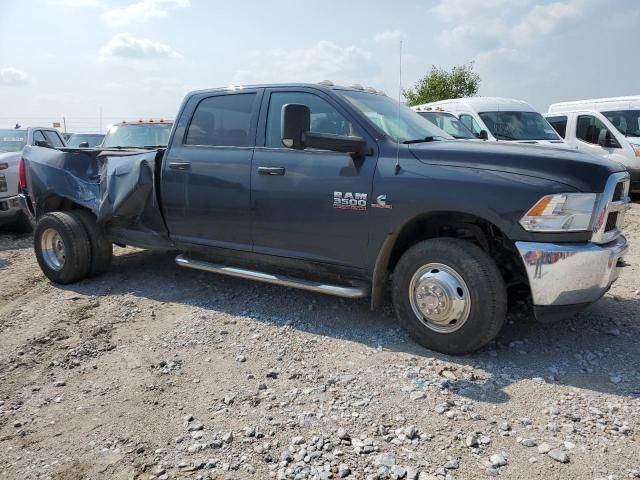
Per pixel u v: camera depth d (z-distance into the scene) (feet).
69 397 11.68
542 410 10.55
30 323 15.96
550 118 44.75
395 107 16.22
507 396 11.09
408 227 13.67
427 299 12.86
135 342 14.37
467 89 102.06
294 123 13.12
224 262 16.98
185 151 16.99
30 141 35.68
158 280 19.62
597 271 11.82
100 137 51.80
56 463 9.41
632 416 10.27
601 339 13.71
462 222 13.46
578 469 8.80
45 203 20.65
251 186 15.39
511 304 15.24
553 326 14.53
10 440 10.17
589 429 9.89
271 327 14.93
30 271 22.04
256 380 12.05
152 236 18.12
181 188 16.94
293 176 14.66
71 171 19.71
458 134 31.76
